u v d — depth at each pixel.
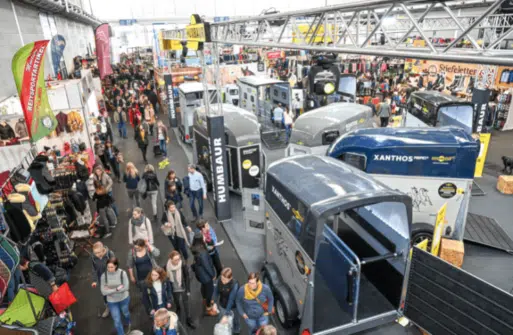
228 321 4.84
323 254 5.57
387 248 5.59
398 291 5.40
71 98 11.51
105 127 14.43
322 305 5.48
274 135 17.02
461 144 6.92
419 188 7.32
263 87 17.83
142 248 5.74
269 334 4.01
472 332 4.53
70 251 7.64
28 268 5.91
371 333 5.43
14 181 5.91
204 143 11.54
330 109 12.38
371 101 20.61
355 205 4.73
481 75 15.43
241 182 10.70
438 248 6.99
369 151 7.36
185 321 6.19
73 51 26.75
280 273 6.12
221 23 7.86
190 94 15.48
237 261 7.84
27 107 7.04
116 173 12.35
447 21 13.75
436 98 12.85
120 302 5.57
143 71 32.28
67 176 8.62
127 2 38.97
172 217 7.15
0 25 12.22
